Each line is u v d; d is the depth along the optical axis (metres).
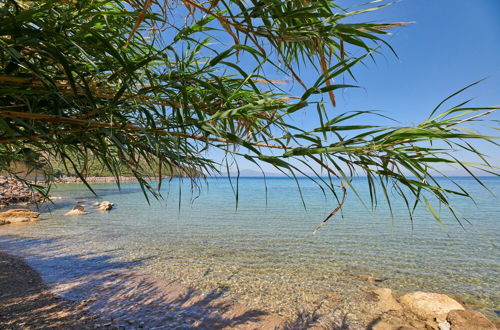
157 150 1.58
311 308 6.39
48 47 1.21
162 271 8.69
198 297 6.84
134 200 34.66
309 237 14.31
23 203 27.00
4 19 1.13
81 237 13.51
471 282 8.21
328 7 1.58
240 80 2.07
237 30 1.64
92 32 1.34
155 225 17.41
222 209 27.20
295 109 1.47
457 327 5.40
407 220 20.89
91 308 6.02
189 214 23.09
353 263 9.92
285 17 1.56
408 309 6.36
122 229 15.84
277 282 7.96
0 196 25.81
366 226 17.92
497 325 5.80
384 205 31.69
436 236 14.84
